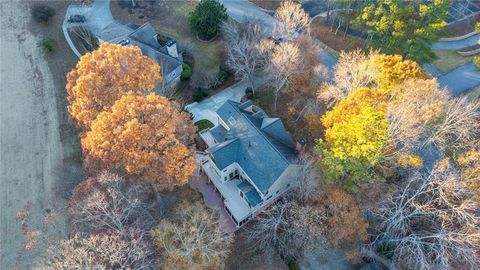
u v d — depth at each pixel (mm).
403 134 37531
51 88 58750
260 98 58219
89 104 37906
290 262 41688
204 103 57875
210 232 37375
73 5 71188
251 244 42719
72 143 52312
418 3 65000
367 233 39875
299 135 51344
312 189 39156
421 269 35250
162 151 34281
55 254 34719
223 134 48719
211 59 63188
